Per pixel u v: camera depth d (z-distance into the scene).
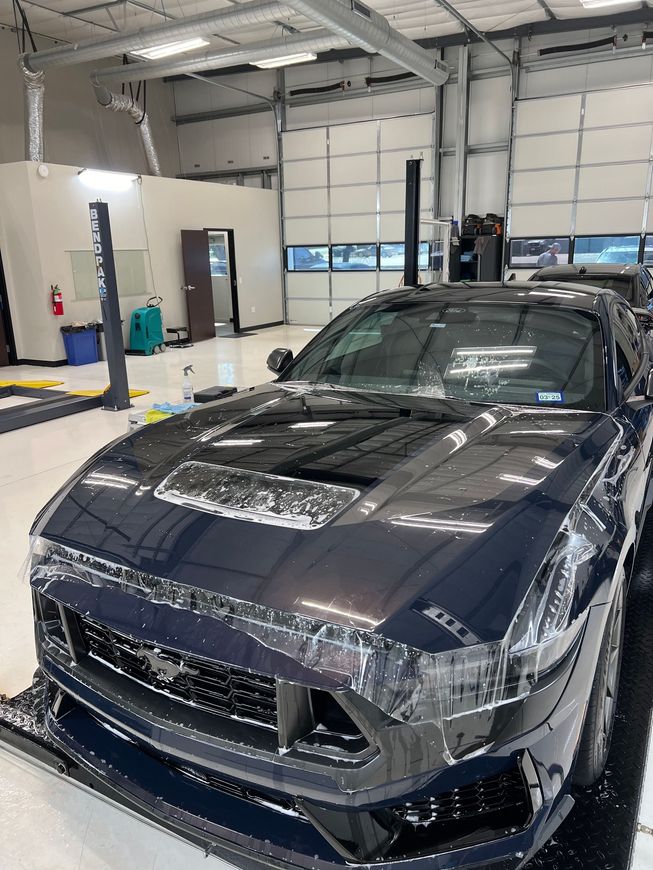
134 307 11.36
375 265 14.19
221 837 1.25
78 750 1.48
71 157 13.72
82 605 1.34
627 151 11.46
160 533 1.37
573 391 2.05
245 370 9.27
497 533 1.24
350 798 1.09
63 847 1.56
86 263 10.38
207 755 1.20
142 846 1.56
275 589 1.17
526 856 1.17
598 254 12.10
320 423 1.87
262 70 14.48
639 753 1.76
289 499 1.40
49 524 1.52
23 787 1.75
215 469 1.58
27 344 10.12
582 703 1.27
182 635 1.21
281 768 1.13
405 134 13.20
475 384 2.16
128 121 14.85
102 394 6.87
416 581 1.15
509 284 2.71
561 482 1.45
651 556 2.88
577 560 1.28
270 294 15.06
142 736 1.29
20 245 9.71
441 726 1.09
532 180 12.31
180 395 7.52
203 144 15.87
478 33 10.93
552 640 1.16
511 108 12.21
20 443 5.38
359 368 2.42
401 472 1.48
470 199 13.16
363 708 1.09
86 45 9.84
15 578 2.94
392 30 9.56
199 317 12.69
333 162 14.07
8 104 12.45
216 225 13.11
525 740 1.14
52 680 1.51
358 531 1.27
